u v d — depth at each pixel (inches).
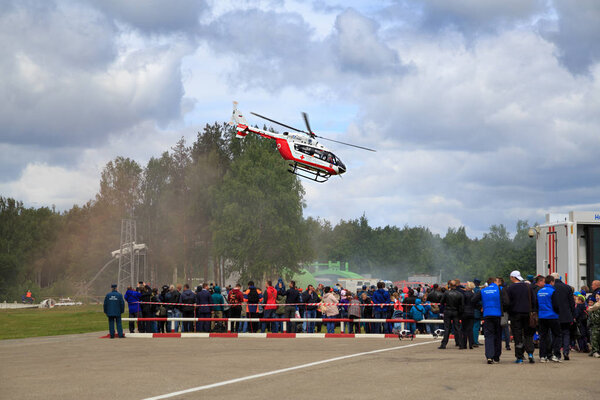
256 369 555.2
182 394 409.4
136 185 4409.5
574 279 856.9
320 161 1599.4
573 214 867.4
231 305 1067.9
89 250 4500.5
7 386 457.1
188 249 3656.5
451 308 794.8
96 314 2256.4
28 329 1416.1
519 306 616.1
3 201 5718.5
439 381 472.1
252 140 3351.4
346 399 385.4
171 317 1109.1
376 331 1093.8
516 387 440.8
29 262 5452.8
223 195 3117.6
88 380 486.6
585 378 494.6
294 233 3031.5
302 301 1097.4
